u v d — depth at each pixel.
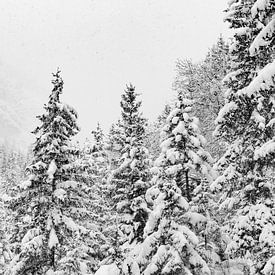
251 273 15.60
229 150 17.05
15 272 16.58
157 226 16.23
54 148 17.56
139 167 22.12
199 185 18.31
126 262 13.34
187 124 19.39
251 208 15.44
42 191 17.92
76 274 16.64
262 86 11.41
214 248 18.31
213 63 28.78
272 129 15.39
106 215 24.42
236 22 16.86
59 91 18.66
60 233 17.48
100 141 30.36
